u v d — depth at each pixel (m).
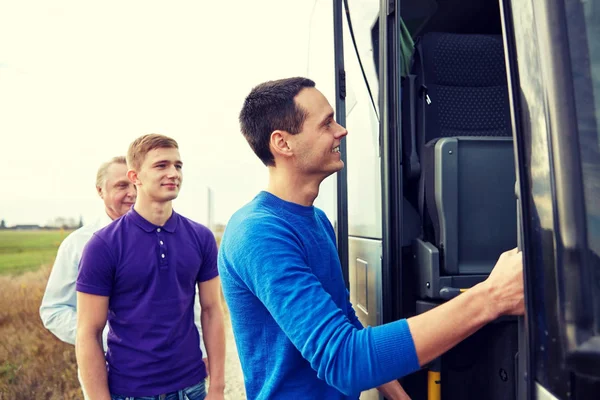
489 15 2.29
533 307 0.68
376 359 0.88
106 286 1.80
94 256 1.79
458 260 1.49
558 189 0.64
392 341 0.89
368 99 1.91
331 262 1.20
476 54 1.74
